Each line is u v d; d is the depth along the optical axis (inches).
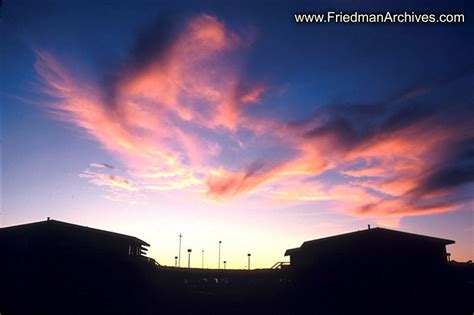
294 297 1086.4
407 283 995.3
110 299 1016.2
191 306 1053.8
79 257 1027.9
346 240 1067.9
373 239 1041.5
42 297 973.2
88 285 1011.3
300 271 1135.6
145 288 1105.4
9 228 1027.9
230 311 1018.1
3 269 992.2
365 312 984.3
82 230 1054.4
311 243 1119.0
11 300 963.3
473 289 991.0
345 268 1045.2
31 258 1004.6
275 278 1263.5
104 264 1043.3
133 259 1094.4
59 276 998.4
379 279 1005.2
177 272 1247.5
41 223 1034.7
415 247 1028.5
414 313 963.3
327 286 1055.6
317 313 1004.6
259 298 1096.2
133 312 997.2
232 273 1302.9
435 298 981.8
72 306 979.3
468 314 950.4
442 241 1026.7
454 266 1029.8
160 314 992.2
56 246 1021.2
